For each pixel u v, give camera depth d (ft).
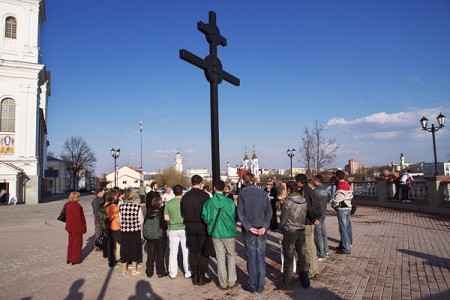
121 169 333.01
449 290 17.90
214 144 24.91
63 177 267.59
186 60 22.99
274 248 29.99
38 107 133.08
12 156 122.01
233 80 27.96
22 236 41.96
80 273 23.95
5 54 125.29
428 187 51.57
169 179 254.47
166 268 25.08
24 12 128.98
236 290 19.40
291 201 19.60
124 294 19.35
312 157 113.29
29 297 19.04
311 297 17.76
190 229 20.71
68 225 26.73
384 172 63.00
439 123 59.52
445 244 28.63
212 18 25.99
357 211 55.72
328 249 28.14
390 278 20.17
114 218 25.89
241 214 19.02
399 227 38.19
